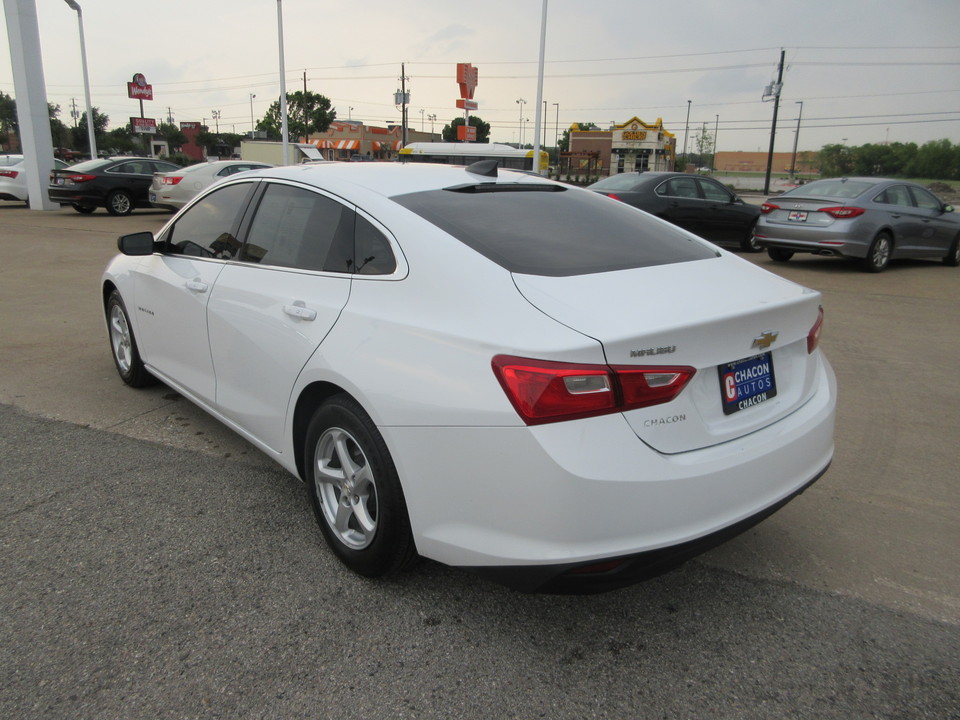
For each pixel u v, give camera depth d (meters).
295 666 2.32
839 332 7.01
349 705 2.17
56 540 3.01
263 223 3.35
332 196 3.02
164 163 19.39
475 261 2.46
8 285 8.68
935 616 2.66
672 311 2.29
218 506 3.34
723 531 2.30
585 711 2.17
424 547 2.43
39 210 19.81
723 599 2.74
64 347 5.95
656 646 2.47
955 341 6.71
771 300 2.55
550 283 2.38
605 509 2.09
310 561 2.91
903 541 3.18
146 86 40.56
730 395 2.40
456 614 2.60
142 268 4.24
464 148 38.81
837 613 2.67
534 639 2.48
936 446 4.24
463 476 2.24
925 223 11.07
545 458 2.07
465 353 2.25
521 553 2.16
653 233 3.15
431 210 2.79
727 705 2.21
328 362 2.64
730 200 13.02
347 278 2.78
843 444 4.26
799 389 2.72
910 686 2.31
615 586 2.21
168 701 2.16
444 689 2.24
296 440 3.02
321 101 68.44
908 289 9.41
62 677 2.25
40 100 19.44
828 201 10.38
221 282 3.43
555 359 2.08
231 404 3.43
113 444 3.99
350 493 2.72
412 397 2.33
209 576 2.79
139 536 3.06
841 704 2.23
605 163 69.94
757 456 2.38
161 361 4.18
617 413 2.12
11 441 4.00
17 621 2.50
